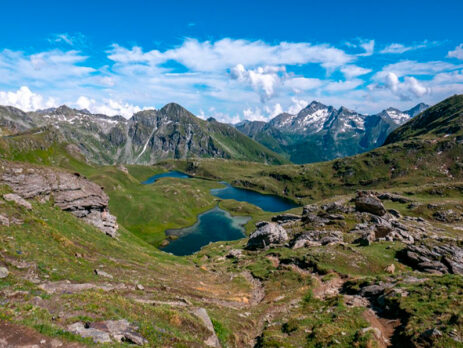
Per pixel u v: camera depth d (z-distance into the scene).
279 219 106.25
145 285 34.12
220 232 152.75
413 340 21.42
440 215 109.00
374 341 21.86
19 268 25.67
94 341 15.05
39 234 35.31
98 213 63.38
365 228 72.62
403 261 51.22
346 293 38.62
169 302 28.19
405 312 26.34
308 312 32.38
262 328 30.31
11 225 33.66
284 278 49.81
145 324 19.23
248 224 169.50
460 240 58.19
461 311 23.20
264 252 72.25
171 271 50.28
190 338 20.27
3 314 15.30
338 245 59.41
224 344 23.72
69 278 27.67
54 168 58.91
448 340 20.06
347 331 24.23
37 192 50.78
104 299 21.06
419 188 169.62
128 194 182.62
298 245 67.31
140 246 70.75
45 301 19.23
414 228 75.44
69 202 55.97
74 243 41.38
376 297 33.03
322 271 48.97
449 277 31.67
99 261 38.16
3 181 46.84
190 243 133.88
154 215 165.12
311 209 115.69
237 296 43.12
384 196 142.62
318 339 23.75
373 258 51.53
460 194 151.62
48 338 14.48
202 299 36.28
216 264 73.38
